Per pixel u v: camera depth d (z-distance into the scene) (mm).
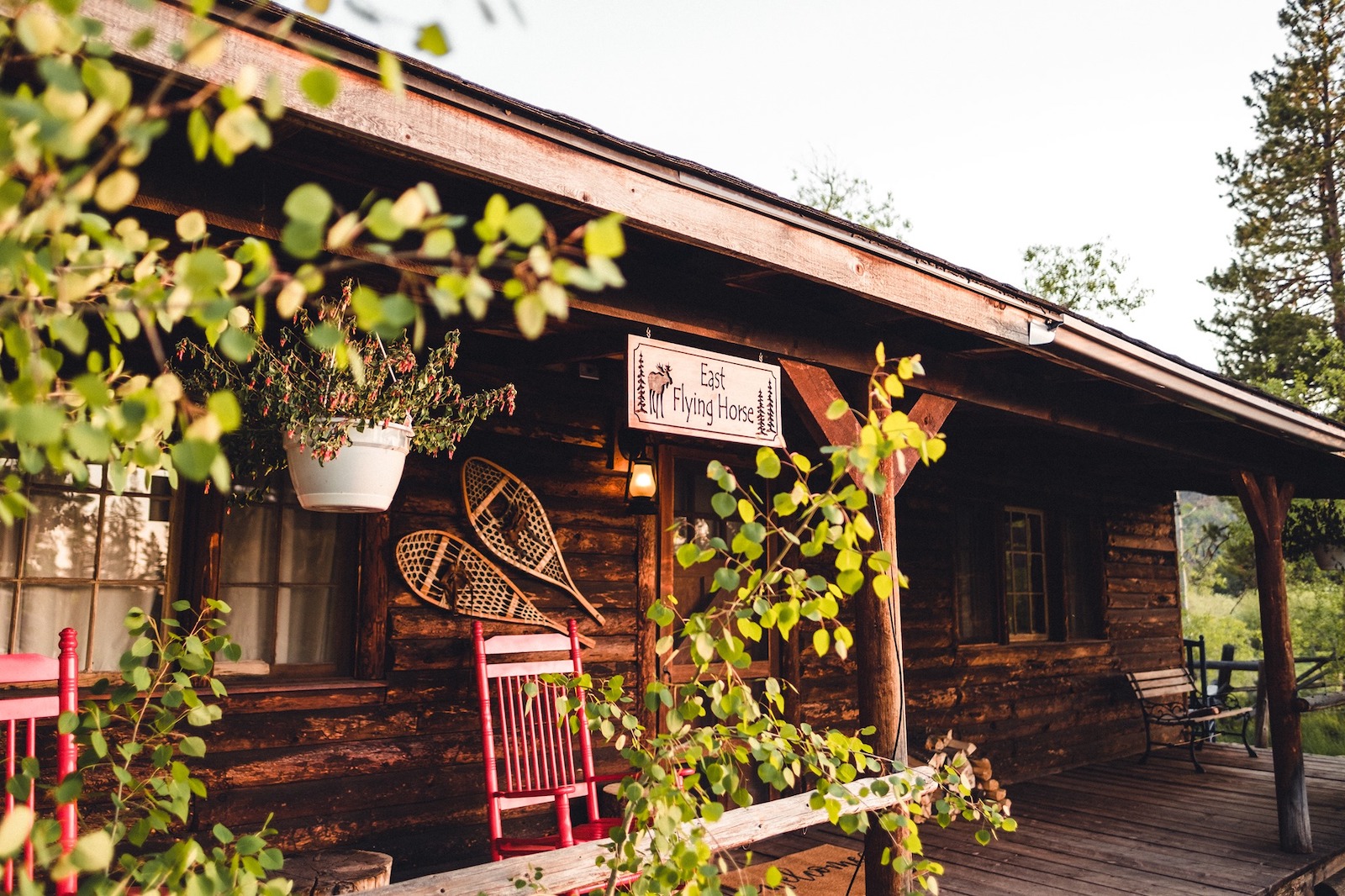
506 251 1082
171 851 1603
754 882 4535
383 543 4273
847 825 2297
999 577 7520
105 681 1969
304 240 956
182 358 3365
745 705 2174
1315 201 20078
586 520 4996
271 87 974
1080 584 8648
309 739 3988
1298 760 5492
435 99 2018
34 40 938
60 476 3574
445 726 4383
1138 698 8297
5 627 3420
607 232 1021
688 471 5645
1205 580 24859
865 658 3494
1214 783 7316
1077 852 5250
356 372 1104
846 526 2018
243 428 3064
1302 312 19734
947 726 6875
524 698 4387
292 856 3871
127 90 987
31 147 950
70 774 1713
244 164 2215
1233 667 10359
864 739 3432
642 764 2195
